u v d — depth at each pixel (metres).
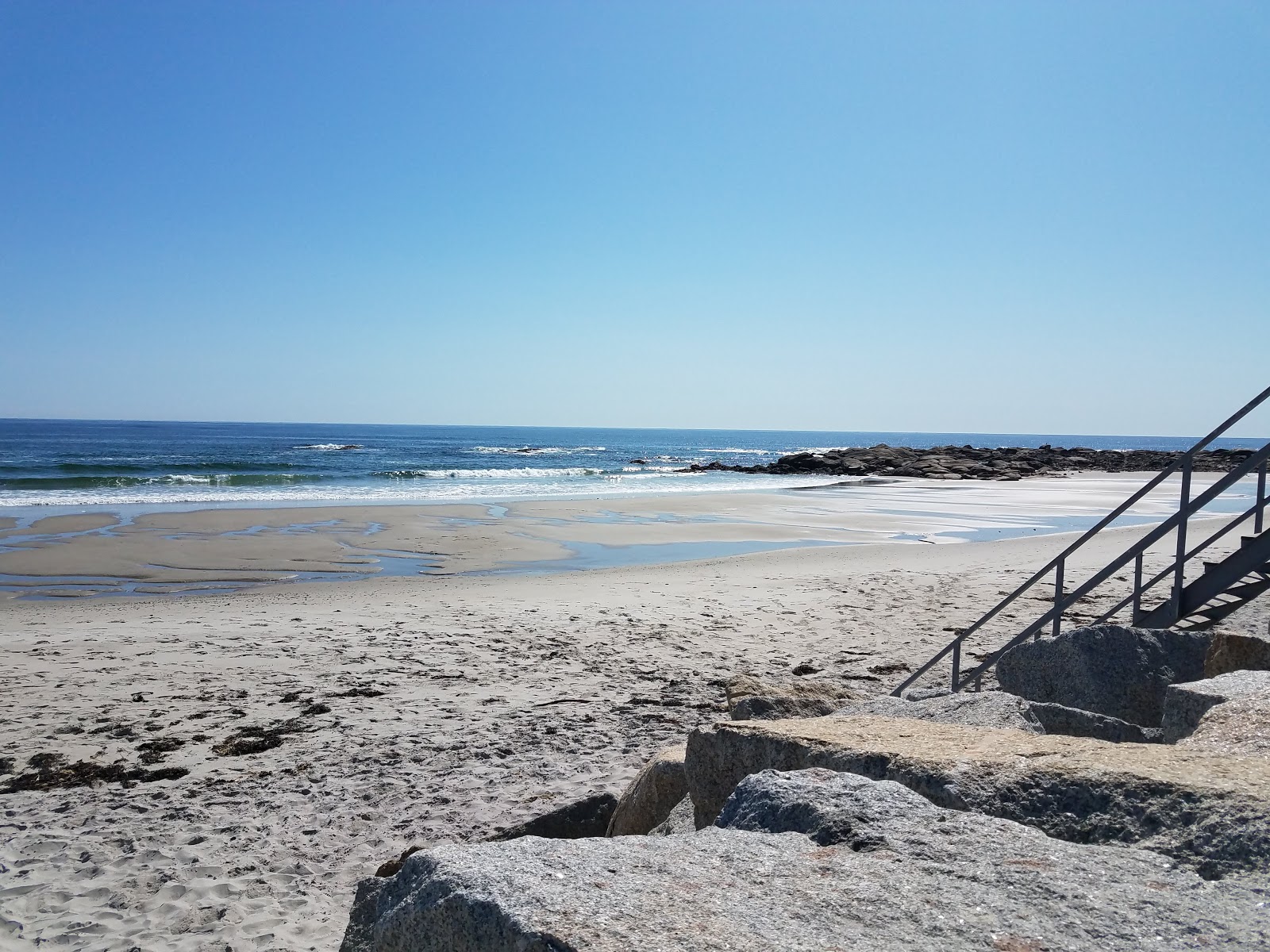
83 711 8.70
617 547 22.44
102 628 12.40
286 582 16.94
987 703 4.80
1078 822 2.60
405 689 9.52
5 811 6.39
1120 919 1.94
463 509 29.86
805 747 3.39
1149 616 7.68
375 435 185.00
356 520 26.25
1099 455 85.25
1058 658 6.60
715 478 57.06
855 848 2.35
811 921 1.89
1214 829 2.38
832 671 10.23
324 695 9.27
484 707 8.86
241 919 4.87
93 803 6.52
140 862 5.57
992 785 2.79
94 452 71.31
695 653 11.23
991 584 16.17
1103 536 23.05
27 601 14.70
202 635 11.95
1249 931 1.90
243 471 50.56
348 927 3.62
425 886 2.16
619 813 5.18
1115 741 4.72
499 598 15.02
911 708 4.97
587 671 10.31
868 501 37.38
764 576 17.38
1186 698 4.18
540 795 6.51
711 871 2.16
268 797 6.61
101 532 22.61
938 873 2.16
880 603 14.55
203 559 19.08
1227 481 7.42
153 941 4.65
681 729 8.05
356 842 5.86
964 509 33.91
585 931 1.79
